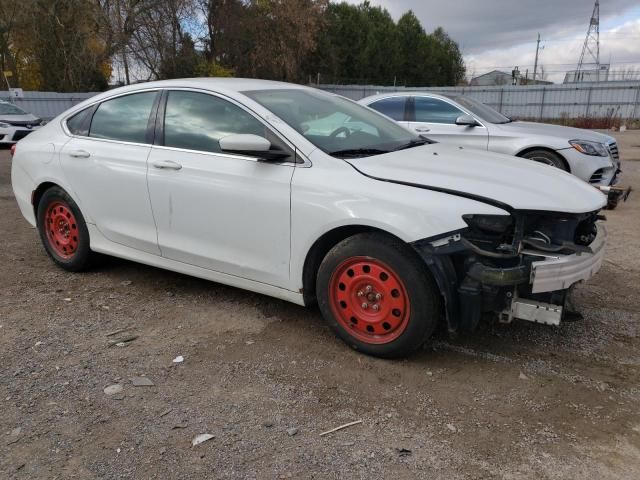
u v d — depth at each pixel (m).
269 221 3.47
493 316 3.33
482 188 3.06
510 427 2.68
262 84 4.13
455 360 3.32
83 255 4.70
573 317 3.32
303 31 36.31
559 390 3.00
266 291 3.68
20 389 2.99
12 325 3.79
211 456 2.46
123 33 27.66
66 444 2.54
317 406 2.85
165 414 2.77
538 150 7.59
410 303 3.08
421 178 3.13
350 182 3.20
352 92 38.06
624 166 12.59
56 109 27.64
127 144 4.22
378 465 2.41
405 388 3.02
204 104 3.88
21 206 5.07
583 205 3.16
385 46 53.94
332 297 3.38
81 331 3.71
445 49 63.38
